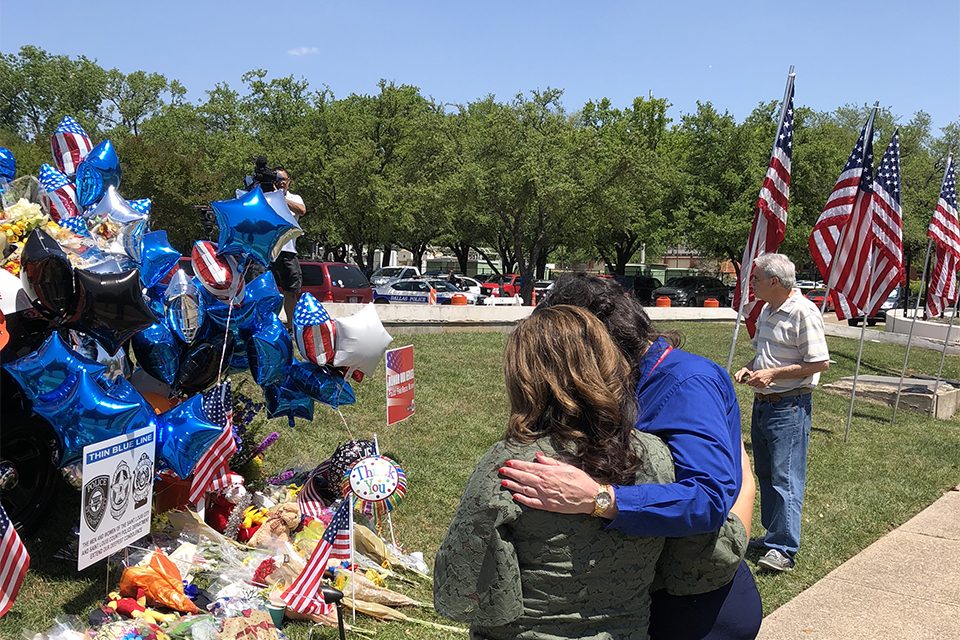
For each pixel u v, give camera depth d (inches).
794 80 299.6
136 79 2501.2
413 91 1660.9
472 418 326.0
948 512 260.2
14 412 167.0
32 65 2517.2
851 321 1101.7
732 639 87.4
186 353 178.5
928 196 1727.4
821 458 317.4
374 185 1428.4
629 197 1424.7
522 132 1348.4
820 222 381.4
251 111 1667.1
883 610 181.6
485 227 1594.5
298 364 191.0
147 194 1248.8
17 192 171.5
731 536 83.0
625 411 78.1
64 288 141.7
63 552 167.5
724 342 699.4
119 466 141.1
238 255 175.3
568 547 74.1
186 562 160.7
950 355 751.7
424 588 175.6
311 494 191.0
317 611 151.5
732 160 1544.0
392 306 631.2
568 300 91.0
